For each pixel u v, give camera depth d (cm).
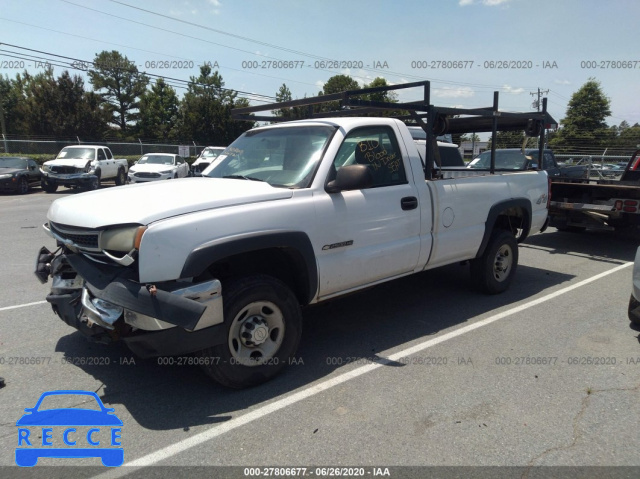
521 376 391
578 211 909
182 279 318
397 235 455
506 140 1373
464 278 683
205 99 5206
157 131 6241
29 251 853
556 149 5222
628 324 512
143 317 310
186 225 321
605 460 288
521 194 606
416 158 481
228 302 343
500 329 494
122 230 318
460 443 303
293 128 457
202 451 294
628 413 339
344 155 421
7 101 5803
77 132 4622
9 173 1980
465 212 525
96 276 335
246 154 461
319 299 411
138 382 379
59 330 483
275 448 297
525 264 791
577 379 387
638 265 473
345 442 303
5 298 584
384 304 573
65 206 372
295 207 374
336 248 405
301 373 395
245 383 363
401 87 489
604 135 5197
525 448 298
